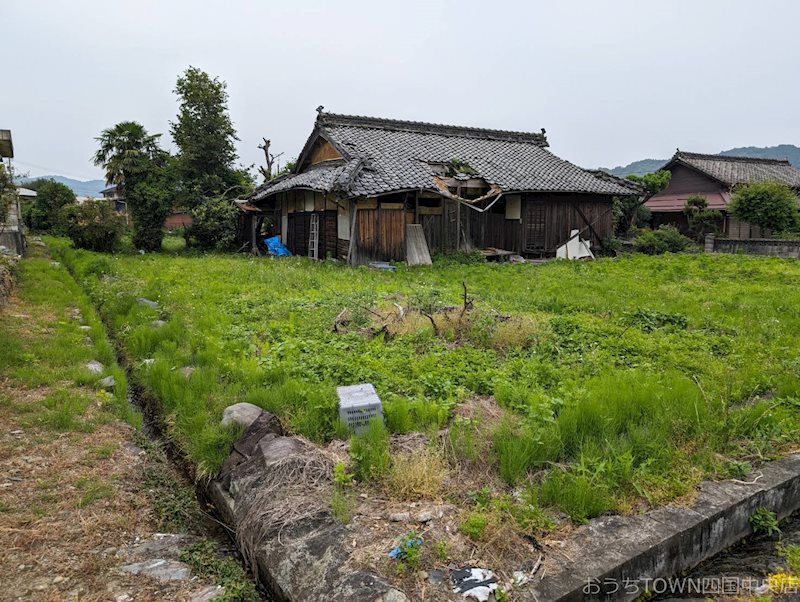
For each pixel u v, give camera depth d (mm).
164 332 8352
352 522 3734
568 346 7922
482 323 8359
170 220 42531
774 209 26266
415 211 20203
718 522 3896
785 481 4363
